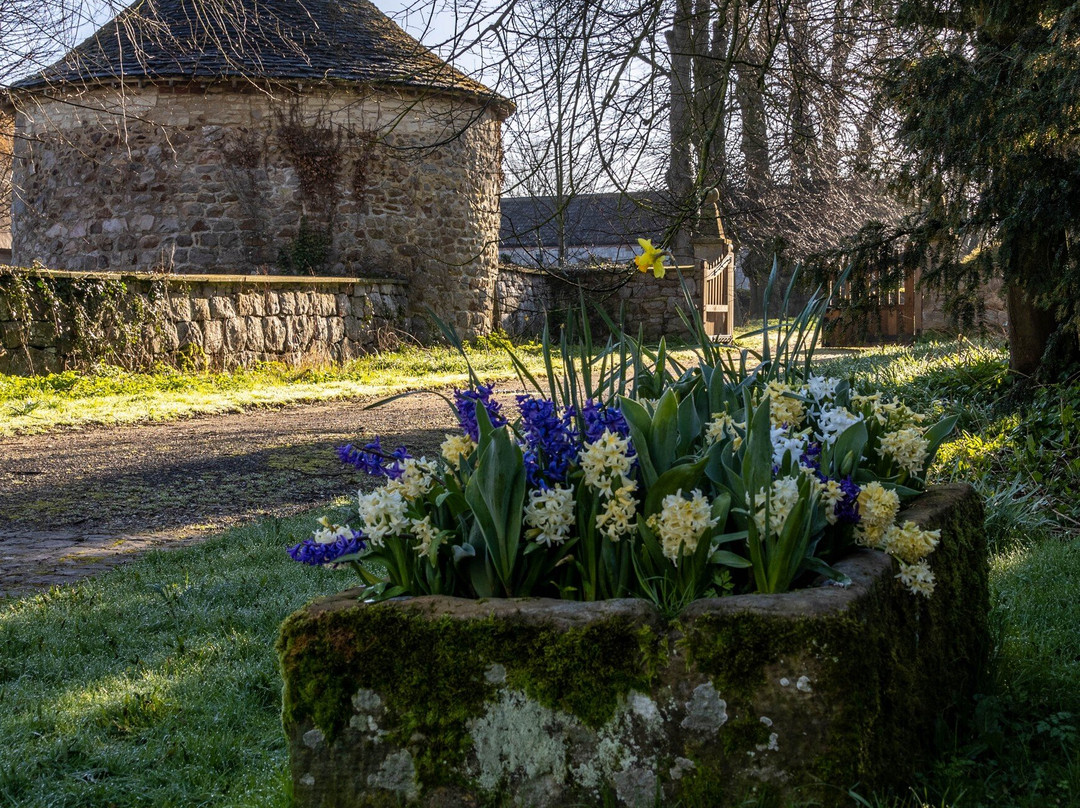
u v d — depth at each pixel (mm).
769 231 13789
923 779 2303
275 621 4352
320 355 17516
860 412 3139
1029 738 2625
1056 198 6316
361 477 8531
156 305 14711
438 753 2221
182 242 18766
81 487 8156
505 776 2189
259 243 18969
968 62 6621
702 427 2875
